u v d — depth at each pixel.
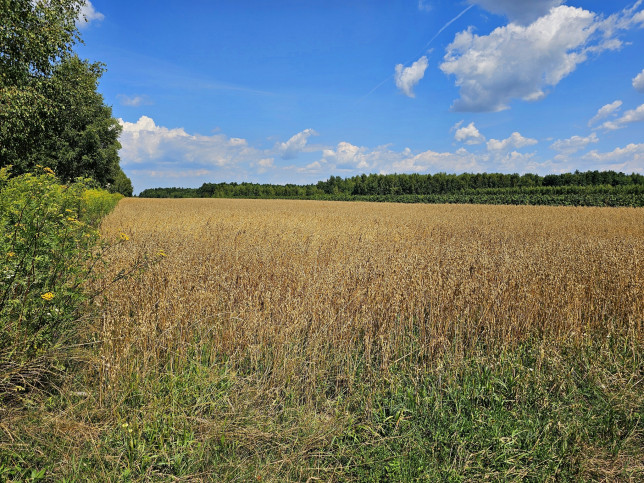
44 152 31.55
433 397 3.90
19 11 15.49
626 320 5.47
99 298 5.13
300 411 3.57
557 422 3.50
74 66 19.22
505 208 35.69
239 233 11.84
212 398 3.69
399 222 19.67
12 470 2.73
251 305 5.02
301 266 7.13
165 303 4.80
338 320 5.14
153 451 3.02
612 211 29.69
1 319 3.65
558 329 5.13
